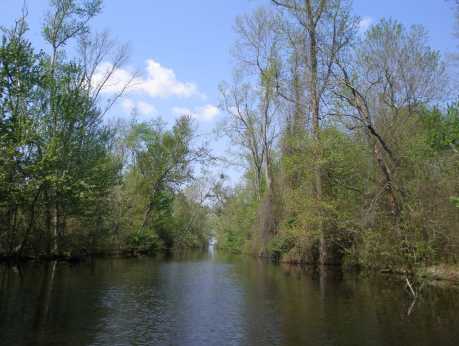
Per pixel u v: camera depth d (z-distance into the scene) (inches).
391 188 864.3
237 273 1057.5
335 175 1058.1
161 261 1472.7
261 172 1898.4
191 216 2962.6
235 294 706.8
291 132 1224.8
